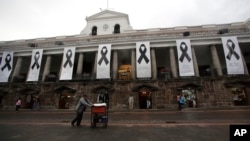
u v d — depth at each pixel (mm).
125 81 22109
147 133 7656
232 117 11883
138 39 25031
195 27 25219
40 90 23516
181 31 25141
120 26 31031
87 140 6590
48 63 26844
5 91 24203
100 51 24609
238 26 24094
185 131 7953
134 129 8562
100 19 32156
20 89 24031
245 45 25266
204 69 28422
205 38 23781
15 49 28078
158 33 25672
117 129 8602
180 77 21734
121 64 29953
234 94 19750
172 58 24219
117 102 21266
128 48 25484
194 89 20469
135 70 24531
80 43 26328
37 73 24938
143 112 17062
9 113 18375
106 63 23688
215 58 23109
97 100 21766
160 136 7098
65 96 23141
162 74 24891
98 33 31062
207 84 20297
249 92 19266
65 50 25812
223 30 23531
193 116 13016
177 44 23234
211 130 8031
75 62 31281
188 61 21906
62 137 7109
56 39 28109
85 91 22500
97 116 9148
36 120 12664
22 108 23125
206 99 19688
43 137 7156
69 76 23781
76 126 9602
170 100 20438
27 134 7762
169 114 14797
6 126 9977
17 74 27109
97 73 23312
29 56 28594
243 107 16984
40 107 22500
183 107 18344
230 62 20953
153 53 24766
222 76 20281
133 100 21000
